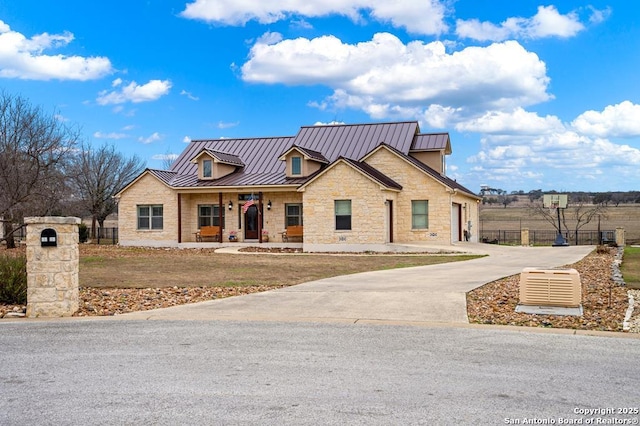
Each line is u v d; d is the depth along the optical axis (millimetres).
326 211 30719
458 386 6715
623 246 34812
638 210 73438
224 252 30141
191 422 5656
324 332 9789
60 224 11750
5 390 6723
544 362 7746
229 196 34969
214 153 34938
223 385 6828
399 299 12844
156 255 27656
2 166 25531
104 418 5781
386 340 9141
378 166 32812
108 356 8266
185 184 34906
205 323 10672
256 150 38375
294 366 7633
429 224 31797
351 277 17219
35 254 11656
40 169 28125
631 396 6348
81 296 13984
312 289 14594
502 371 7324
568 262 21859
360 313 11484
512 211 81875
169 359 8055
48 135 31516
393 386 6730
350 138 37125
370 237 30078
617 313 11164
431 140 36156
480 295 13359
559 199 37500
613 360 7832
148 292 14648
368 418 5719
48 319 11305
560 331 9656
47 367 7703
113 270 20016
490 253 27297
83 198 43281
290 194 34031
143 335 9664
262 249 31984
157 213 35812
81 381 7047
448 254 27266
